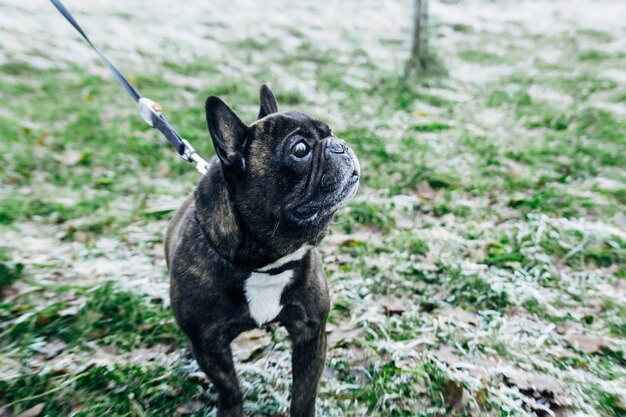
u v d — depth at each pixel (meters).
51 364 0.85
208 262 0.65
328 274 1.10
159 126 0.82
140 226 1.28
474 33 3.15
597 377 0.84
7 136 1.65
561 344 0.91
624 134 1.69
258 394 0.80
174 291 0.68
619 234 1.19
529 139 1.71
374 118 1.91
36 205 1.33
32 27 2.76
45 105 1.91
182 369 0.85
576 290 1.04
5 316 0.95
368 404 0.78
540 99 2.06
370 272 1.10
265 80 2.30
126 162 1.58
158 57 2.56
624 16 3.17
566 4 3.59
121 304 0.97
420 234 1.21
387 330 0.94
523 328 0.95
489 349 0.89
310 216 0.63
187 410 0.78
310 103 2.05
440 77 2.34
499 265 1.13
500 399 0.78
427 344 0.90
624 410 0.77
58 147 1.65
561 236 1.20
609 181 1.44
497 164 1.53
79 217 1.31
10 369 0.84
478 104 2.08
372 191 1.45
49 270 1.09
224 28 3.20
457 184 1.44
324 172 0.63
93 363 0.84
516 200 1.35
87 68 2.31
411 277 1.08
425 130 1.82
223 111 0.62
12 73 2.17
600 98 2.04
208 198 0.67
